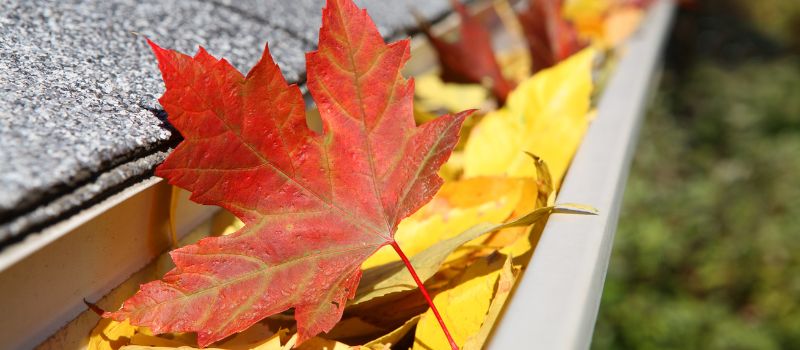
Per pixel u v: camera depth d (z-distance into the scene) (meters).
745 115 2.00
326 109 0.26
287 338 0.26
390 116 0.27
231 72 0.24
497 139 0.39
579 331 0.22
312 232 0.26
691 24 2.56
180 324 0.24
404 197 0.27
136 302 0.24
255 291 0.25
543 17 0.52
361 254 0.26
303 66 0.36
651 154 1.76
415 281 0.26
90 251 0.25
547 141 0.38
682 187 1.62
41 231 0.22
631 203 1.50
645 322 1.13
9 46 0.28
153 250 0.28
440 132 0.27
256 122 0.25
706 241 1.43
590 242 0.26
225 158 0.25
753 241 1.42
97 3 0.35
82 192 0.23
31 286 0.23
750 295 1.30
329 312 0.25
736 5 3.07
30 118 0.24
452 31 0.62
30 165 0.22
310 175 0.26
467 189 0.32
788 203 1.53
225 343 0.26
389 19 0.49
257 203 0.26
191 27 0.36
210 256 0.25
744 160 1.77
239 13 0.40
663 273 1.30
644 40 0.70
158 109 0.27
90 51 0.30
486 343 0.25
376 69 0.27
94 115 0.26
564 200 0.29
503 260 0.28
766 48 2.73
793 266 1.34
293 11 0.44
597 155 0.33
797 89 2.14
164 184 0.27
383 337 0.26
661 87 2.14
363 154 0.27
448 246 0.28
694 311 1.20
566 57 0.53
